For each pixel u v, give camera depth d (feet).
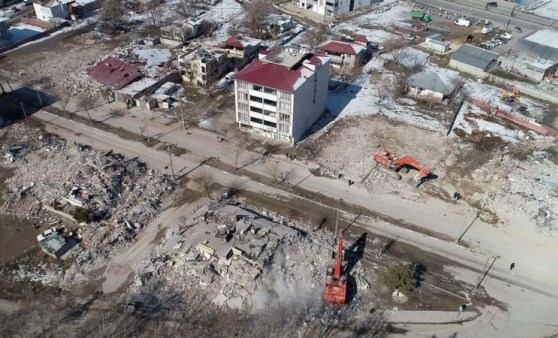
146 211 276.62
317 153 333.83
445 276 244.63
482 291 237.66
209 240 247.09
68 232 262.47
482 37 536.83
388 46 494.59
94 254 248.93
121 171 301.63
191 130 356.38
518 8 625.00
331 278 230.68
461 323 222.07
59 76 427.33
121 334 211.82
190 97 399.44
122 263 246.27
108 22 524.11
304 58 346.95
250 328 214.69
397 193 299.99
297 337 212.43
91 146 334.85
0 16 551.59
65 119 367.04
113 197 283.79
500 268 250.37
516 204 287.69
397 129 362.74
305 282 234.79
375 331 217.15
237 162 323.16
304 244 251.80
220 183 303.48
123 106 385.91
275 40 511.40
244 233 252.01
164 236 262.67
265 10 542.16
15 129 352.28
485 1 651.66
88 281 237.04
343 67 456.86
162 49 475.72
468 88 426.10
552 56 465.06
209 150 334.65
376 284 238.68
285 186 302.66
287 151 335.06
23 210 278.46
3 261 248.11
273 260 239.30
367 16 593.83
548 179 307.78
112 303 225.97
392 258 253.24
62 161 314.14
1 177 303.68
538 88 417.28
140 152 330.13
